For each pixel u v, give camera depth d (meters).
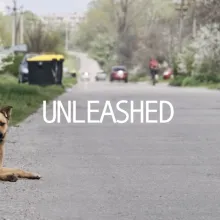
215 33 61.66
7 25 85.56
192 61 65.38
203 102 32.44
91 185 11.53
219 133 19.30
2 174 11.64
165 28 97.19
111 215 9.46
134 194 10.83
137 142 17.27
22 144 16.72
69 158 14.52
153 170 13.07
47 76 45.28
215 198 10.55
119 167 13.39
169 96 37.78
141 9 114.06
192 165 13.69
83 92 43.41
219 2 67.12
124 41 104.56
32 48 89.56
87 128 20.61
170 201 10.34
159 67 88.56
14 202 10.20
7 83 40.41
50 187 11.31
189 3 82.19
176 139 17.92
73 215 9.45
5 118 12.17
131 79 92.06
